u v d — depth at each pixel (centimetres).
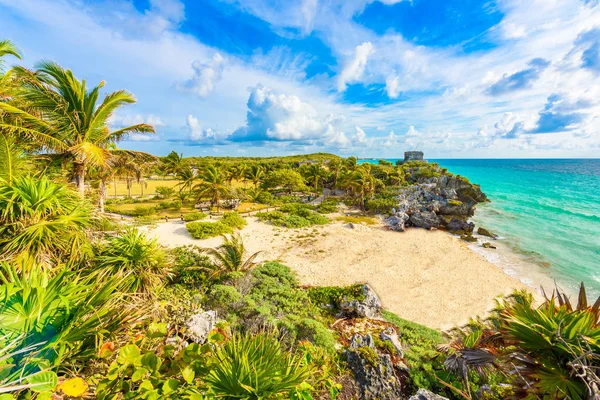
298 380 291
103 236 802
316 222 3428
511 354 356
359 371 753
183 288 1269
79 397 260
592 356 296
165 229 2823
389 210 3944
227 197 4231
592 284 2086
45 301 296
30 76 935
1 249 514
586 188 7344
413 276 2109
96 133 1161
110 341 314
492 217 4197
